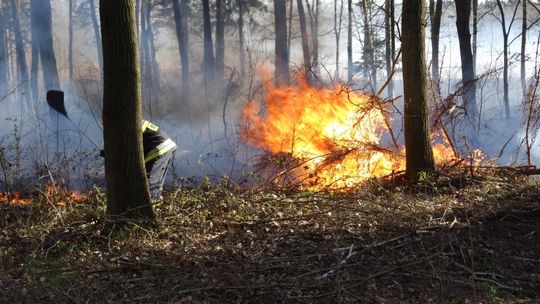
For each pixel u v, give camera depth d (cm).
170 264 534
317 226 641
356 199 730
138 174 626
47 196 715
